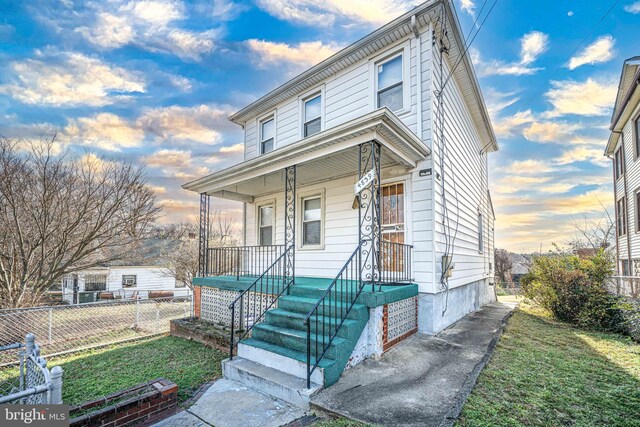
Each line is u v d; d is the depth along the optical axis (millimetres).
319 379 3404
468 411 2844
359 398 3158
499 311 8648
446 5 5801
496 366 3992
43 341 6645
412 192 6039
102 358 5188
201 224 8289
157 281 24312
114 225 11578
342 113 7410
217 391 3725
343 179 7195
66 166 10633
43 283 9773
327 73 7719
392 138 4988
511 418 2725
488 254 12406
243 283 6266
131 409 3006
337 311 4379
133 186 12078
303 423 2918
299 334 4086
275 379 3574
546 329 6207
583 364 4066
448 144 6926
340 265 7062
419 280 5773
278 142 9016
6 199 9430
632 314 5688
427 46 6129
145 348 5715
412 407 2945
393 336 4828
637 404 2971
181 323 6781
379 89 6848
